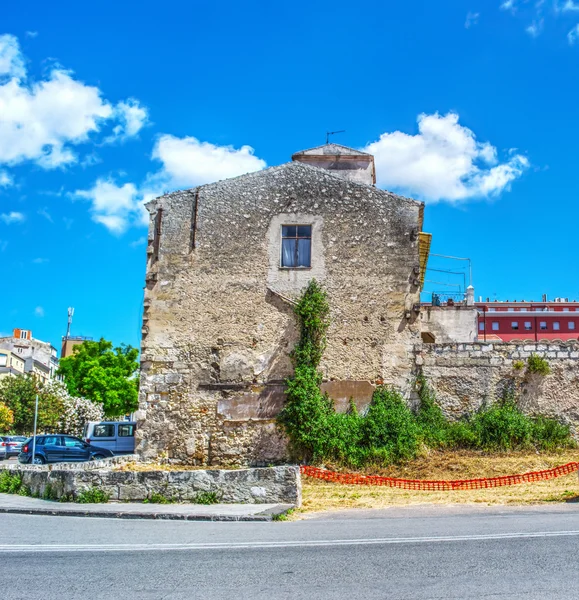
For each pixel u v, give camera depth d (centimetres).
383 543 880
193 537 959
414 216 2375
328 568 731
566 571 699
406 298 2319
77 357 6012
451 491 1675
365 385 2250
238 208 2405
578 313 7081
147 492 1391
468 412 2245
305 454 2170
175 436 2234
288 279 2341
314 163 3169
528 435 2152
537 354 2289
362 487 1792
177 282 2355
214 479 1381
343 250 2355
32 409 5306
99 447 2888
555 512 1235
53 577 700
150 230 2403
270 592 634
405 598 607
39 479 1537
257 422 2220
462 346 2291
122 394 5850
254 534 987
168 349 2303
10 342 9088
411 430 2119
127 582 676
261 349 2289
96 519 1194
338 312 2306
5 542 921
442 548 836
